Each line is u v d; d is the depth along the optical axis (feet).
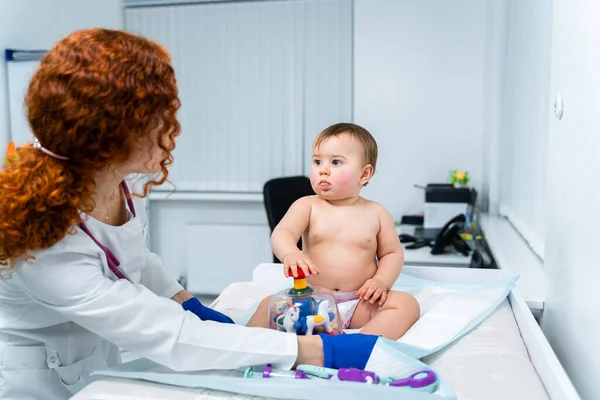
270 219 9.57
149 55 2.90
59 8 11.12
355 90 10.94
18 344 3.63
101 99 2.73
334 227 4.34
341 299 4.24
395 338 3.90
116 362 4.19
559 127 4.57
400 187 10.97
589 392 3.64
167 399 2.88
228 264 12.39
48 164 2.91
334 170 4.28
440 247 8.36
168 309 3.06
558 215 4.57
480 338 3.80
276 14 11.61
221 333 3.07
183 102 12.21
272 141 12.00
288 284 5.08
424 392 2.69
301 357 3.13
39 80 2.83
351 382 2.79
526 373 3.30
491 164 9.91
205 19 11.90
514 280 4.66
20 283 3.13
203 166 12.34
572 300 4.09
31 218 2.84
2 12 9.62
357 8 10.78
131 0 12.09
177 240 12.77
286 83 11.77
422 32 10.62
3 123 9.66
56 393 3.70
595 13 3.64
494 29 9.53
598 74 3.55
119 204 3.71
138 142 2.96
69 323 3.65
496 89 9.67
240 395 2.90
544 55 6.78
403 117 10.83
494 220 9.50
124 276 3.45
